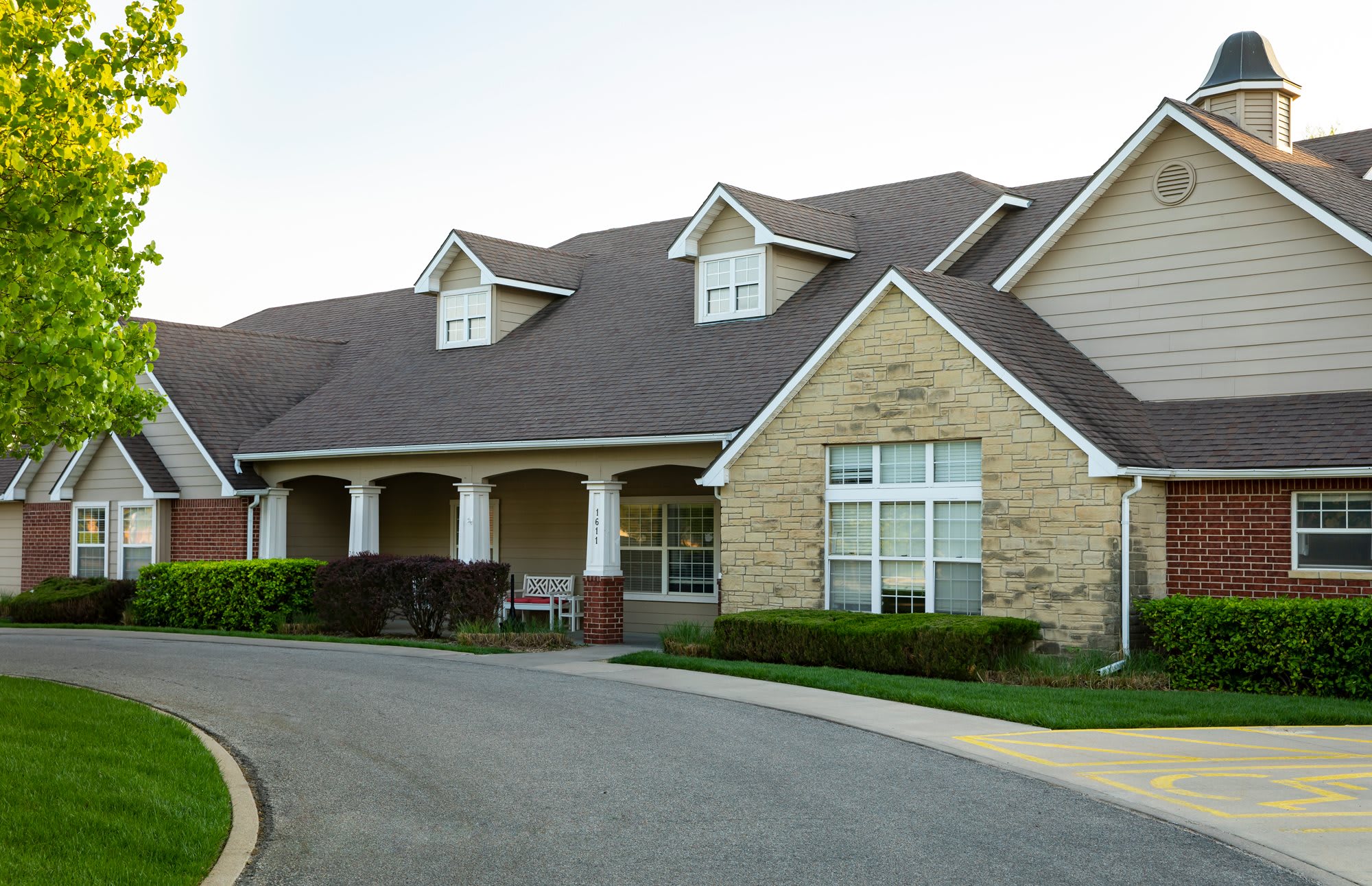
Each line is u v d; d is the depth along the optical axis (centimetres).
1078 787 1015
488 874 798
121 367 1419
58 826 841
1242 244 1753
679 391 2172
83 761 1021
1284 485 1611
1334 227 1642
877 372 1816
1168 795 984
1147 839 865
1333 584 1569
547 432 2214
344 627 2312
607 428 2144
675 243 2402
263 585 2411
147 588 2553
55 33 1255
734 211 2356
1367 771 1063
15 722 1172
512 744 1205
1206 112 1997
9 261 1207
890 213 2531
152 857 803
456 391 2558
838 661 1708
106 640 2231
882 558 1819
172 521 2778
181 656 1934
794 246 2316
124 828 852
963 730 1266
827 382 1869
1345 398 1652
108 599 2667
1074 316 1909
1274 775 1052
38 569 2991
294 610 2431
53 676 1650
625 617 2503
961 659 1583
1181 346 1803
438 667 1788
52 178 1208
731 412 2033
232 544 2683
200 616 2473
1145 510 1655
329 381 2930
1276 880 776
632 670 1752
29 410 1372
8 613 2805
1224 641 1509
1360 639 1414
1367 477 1533
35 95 1185
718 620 1850
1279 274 1720
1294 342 1706
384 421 2550
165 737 1159
